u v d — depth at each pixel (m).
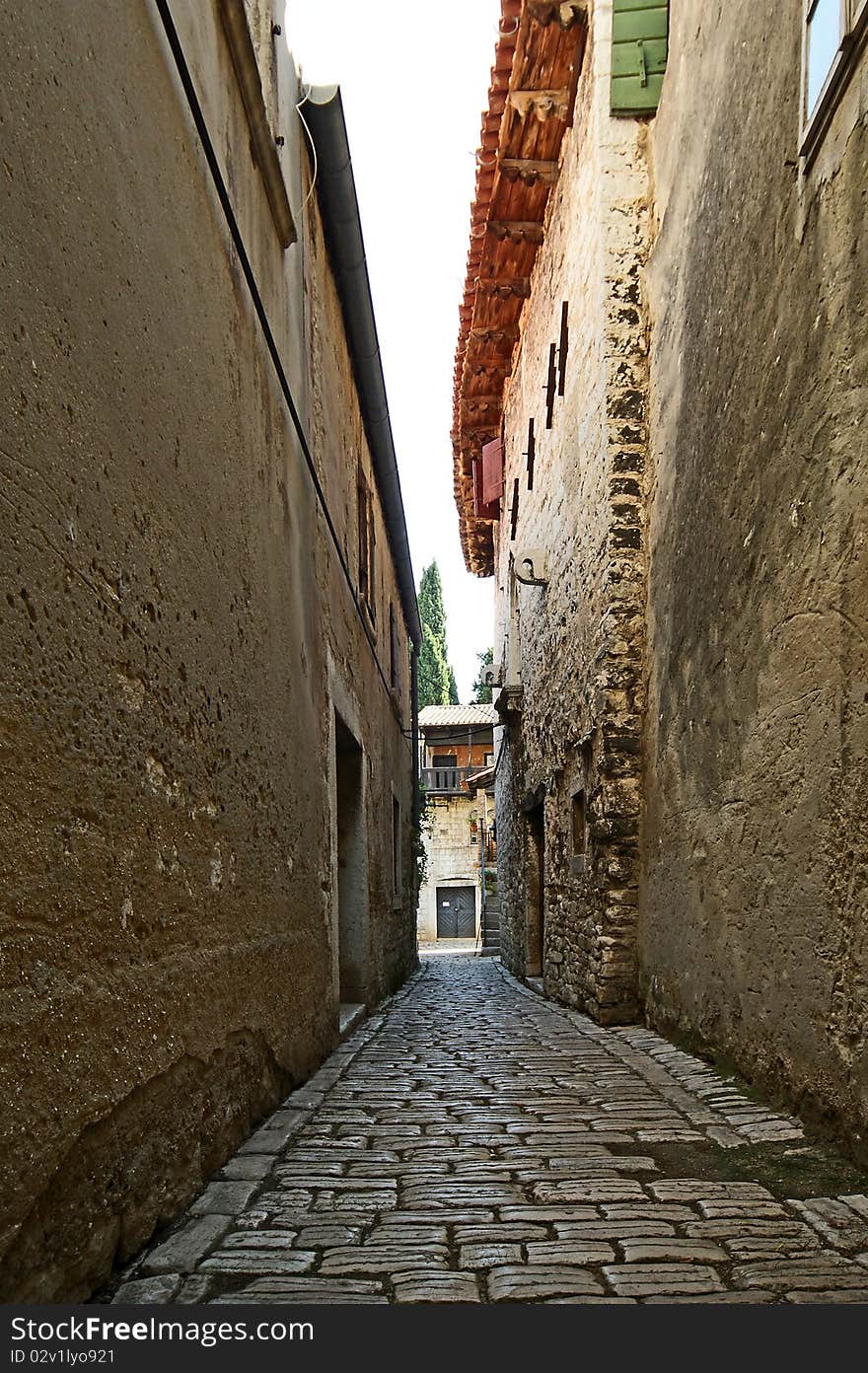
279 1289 1.97
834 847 3.02
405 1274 2.05
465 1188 2.69
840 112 3.06
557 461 8.82
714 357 4.60
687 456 5.13
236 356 3.51
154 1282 1.98
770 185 3.78
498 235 9.96
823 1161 2.88
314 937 4.75
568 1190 2.66
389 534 11.59
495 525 17.11
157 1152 2.30
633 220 6.52
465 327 12.54
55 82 1.89
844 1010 2.92
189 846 2.67
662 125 6.10
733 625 4.16
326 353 6.37
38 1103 1.65
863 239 2.89
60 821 1.79
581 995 7.00
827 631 3.12
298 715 4.57
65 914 1.79
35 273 1.75
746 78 4.15
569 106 7.90
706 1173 2.81
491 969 15.30
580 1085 4.18
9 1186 1.54
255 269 4.03
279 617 4.19
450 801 31.31
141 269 2.40
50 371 1.81
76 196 1.97
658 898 5.53
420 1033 6.24
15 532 1.63
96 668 2.00
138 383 2.34
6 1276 1.52
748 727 3.93
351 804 7.51
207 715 2.91
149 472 2.41
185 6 2.99
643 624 6.21
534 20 7.13
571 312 7.97
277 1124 3.40
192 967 2.64
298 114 5.38
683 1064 4.47
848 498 2.97
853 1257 2.15
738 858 4.03
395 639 11.95
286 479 4.54
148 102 2.53
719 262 4.53
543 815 9.58
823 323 3.20
